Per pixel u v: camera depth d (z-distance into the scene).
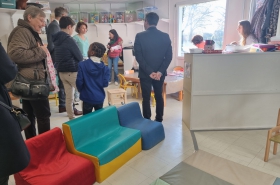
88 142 1.98
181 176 1.79
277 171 1.87
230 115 2.73
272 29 3.12
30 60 1.74
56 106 3.92
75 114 3.35
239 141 2.43
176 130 2.78
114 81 5.80
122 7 6.39
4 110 1.06
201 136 2.59
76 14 5.82
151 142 2.31
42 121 2.04
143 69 2.63
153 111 3.56
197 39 3.92
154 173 1.90
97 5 6.18
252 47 2.66
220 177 1.78
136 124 2.47
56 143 1.81
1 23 3.15
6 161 1.07
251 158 2.08
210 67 2.58
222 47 4.52
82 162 1.72
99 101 2.37
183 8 5.20
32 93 1.79
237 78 2.62
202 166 1.94
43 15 1.87
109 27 6.32
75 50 2.70
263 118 2.73
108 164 1.83
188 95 2.79
